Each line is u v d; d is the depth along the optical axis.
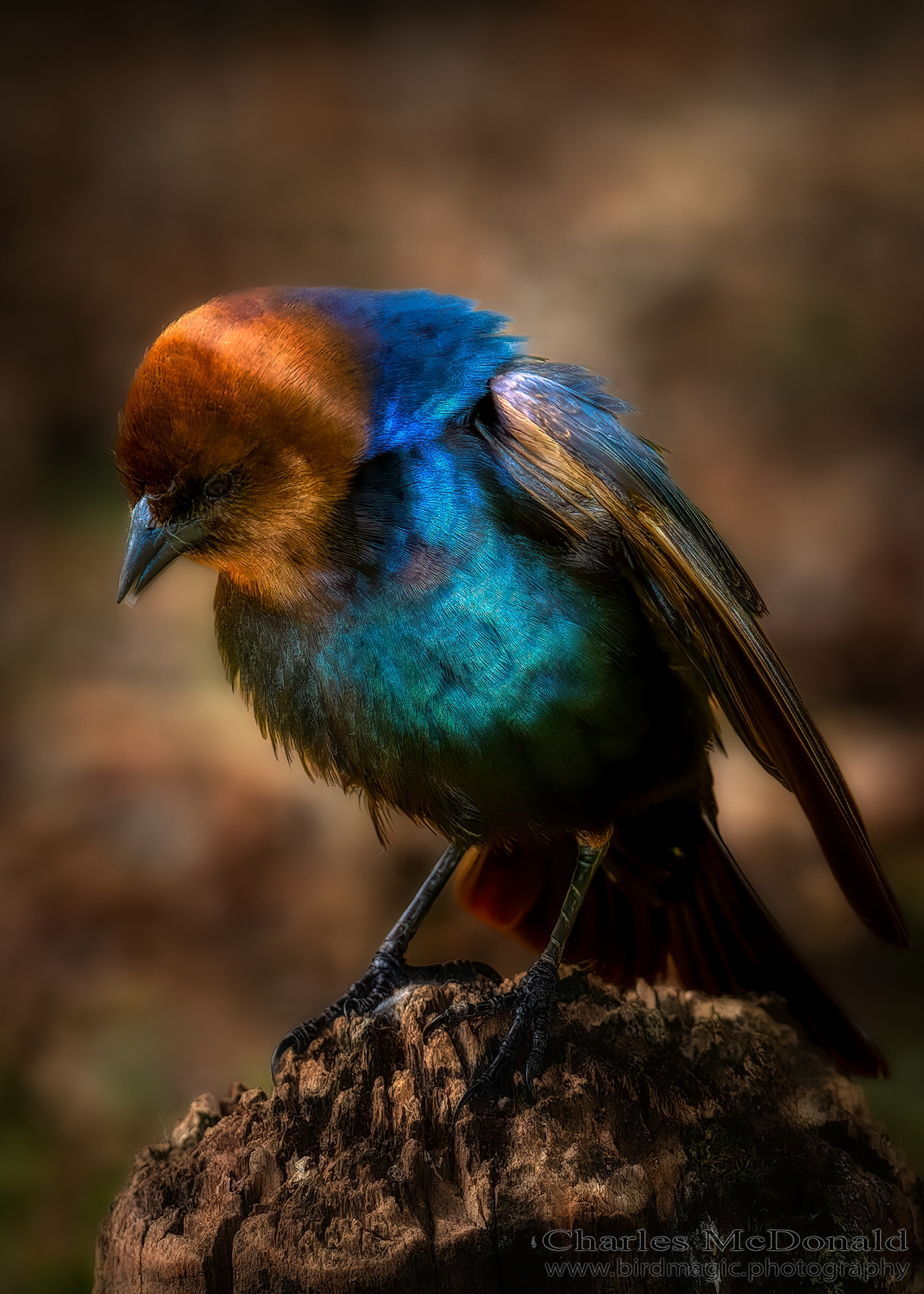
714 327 19.92
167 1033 11.18
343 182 24.06
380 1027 5.59
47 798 13.47
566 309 20.31
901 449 17.89
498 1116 5.27
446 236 22.31
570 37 30.06
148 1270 4.94
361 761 6.49
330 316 6.11
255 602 6.39
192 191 23.73
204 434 5.97
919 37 29.00
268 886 12.51
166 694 14.62
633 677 6.34
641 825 6.86
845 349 19.47
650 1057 5.64
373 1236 4.90
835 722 14.17
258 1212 5.02
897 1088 10.26
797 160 24.16
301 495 6.05
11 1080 10.77
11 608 15.99
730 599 6.29
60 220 22.88
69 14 30.70
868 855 6.32
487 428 6.21
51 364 19.52
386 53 29.44
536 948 7.13
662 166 24.33
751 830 12.92
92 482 17.73
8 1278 9.06
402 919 6.76
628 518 6.19
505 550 6.11
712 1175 5.25
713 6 31.30
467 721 6.23
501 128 26.19
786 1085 5.70
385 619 6.15
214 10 31.02
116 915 12.31
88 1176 9.94
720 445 17.94
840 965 11.71
